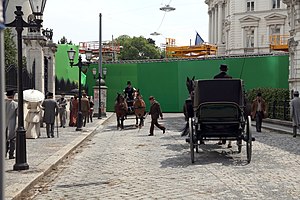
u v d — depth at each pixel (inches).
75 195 347.9
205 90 536.4
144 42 4229.8
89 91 2048.5
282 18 2837.1
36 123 789.9
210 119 506.9
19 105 446.6
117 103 1072.2
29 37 989.2
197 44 2797.7
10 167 462.6
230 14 3051.2
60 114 1079.6
